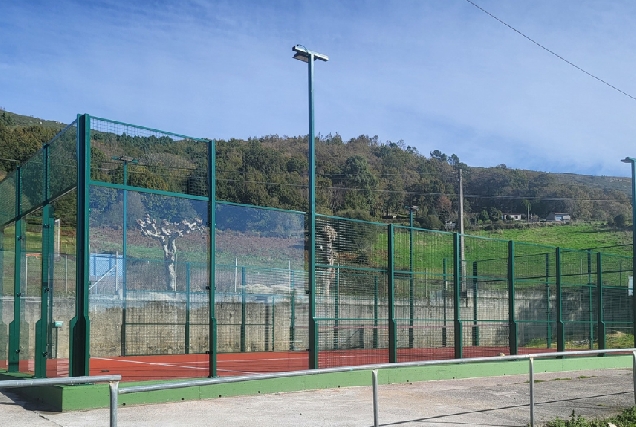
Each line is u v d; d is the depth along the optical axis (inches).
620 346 863.1
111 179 410.9
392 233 589.0
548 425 373.1
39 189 442.9
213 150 442.0
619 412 429.4
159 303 620.4
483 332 674.8
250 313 665.6
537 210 3196.4
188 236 651.5
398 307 607.2
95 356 575.5
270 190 2202.3
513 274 692.7
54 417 350.9
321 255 550.6
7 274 576.1
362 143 3814.0
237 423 351.9
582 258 830.5
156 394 399.9
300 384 476.7
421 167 3484.3
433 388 515.2
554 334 780.6
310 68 515.2
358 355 564.1
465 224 2736.2
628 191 4042.8
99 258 613.6
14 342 486.6
